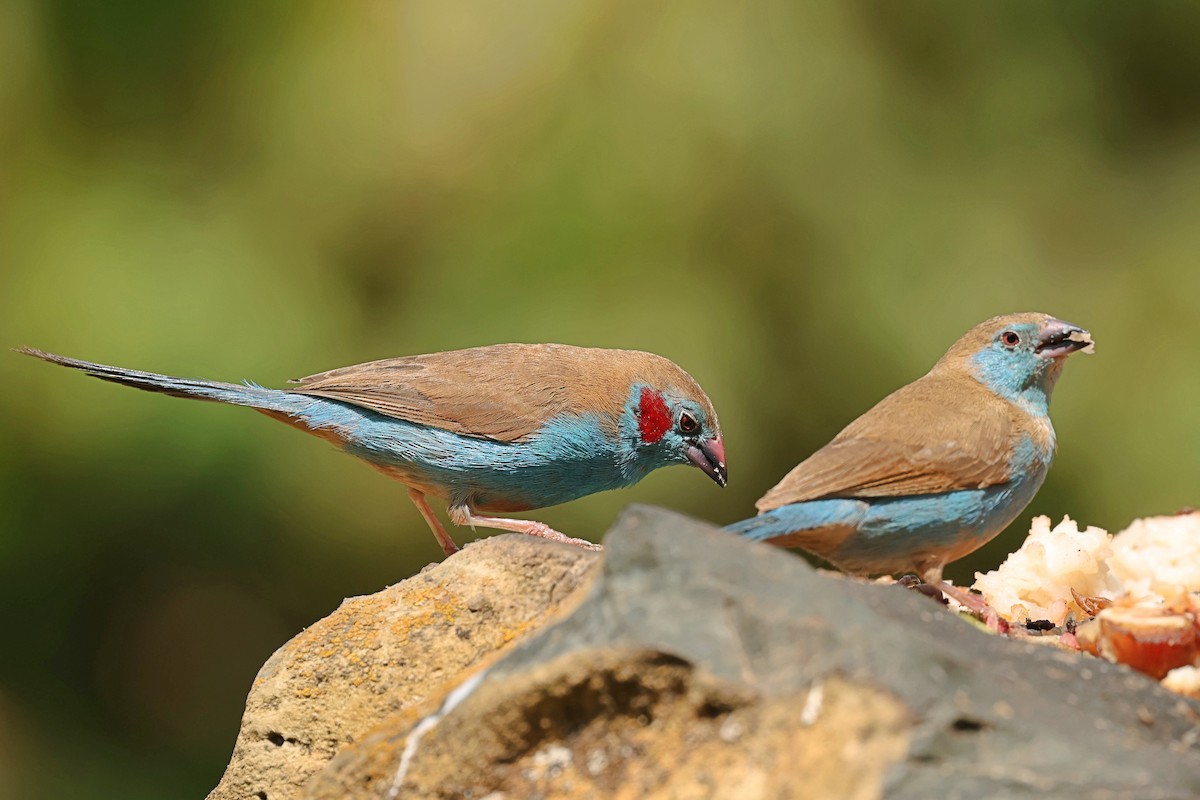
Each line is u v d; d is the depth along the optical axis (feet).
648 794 20.99
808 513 32.86
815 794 19.56
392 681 26.99
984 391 36.06
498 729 22.62
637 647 21.59
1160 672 25.53
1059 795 18.95
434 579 27.99
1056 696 21.20
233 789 27.40
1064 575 31.63
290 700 27.32
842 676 20.29
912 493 33.19
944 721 19.70
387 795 23.54
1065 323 35.99
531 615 26.96
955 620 23.94
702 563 22.39
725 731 20.92
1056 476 71.46
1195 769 19.52
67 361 39.50
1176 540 31.32
